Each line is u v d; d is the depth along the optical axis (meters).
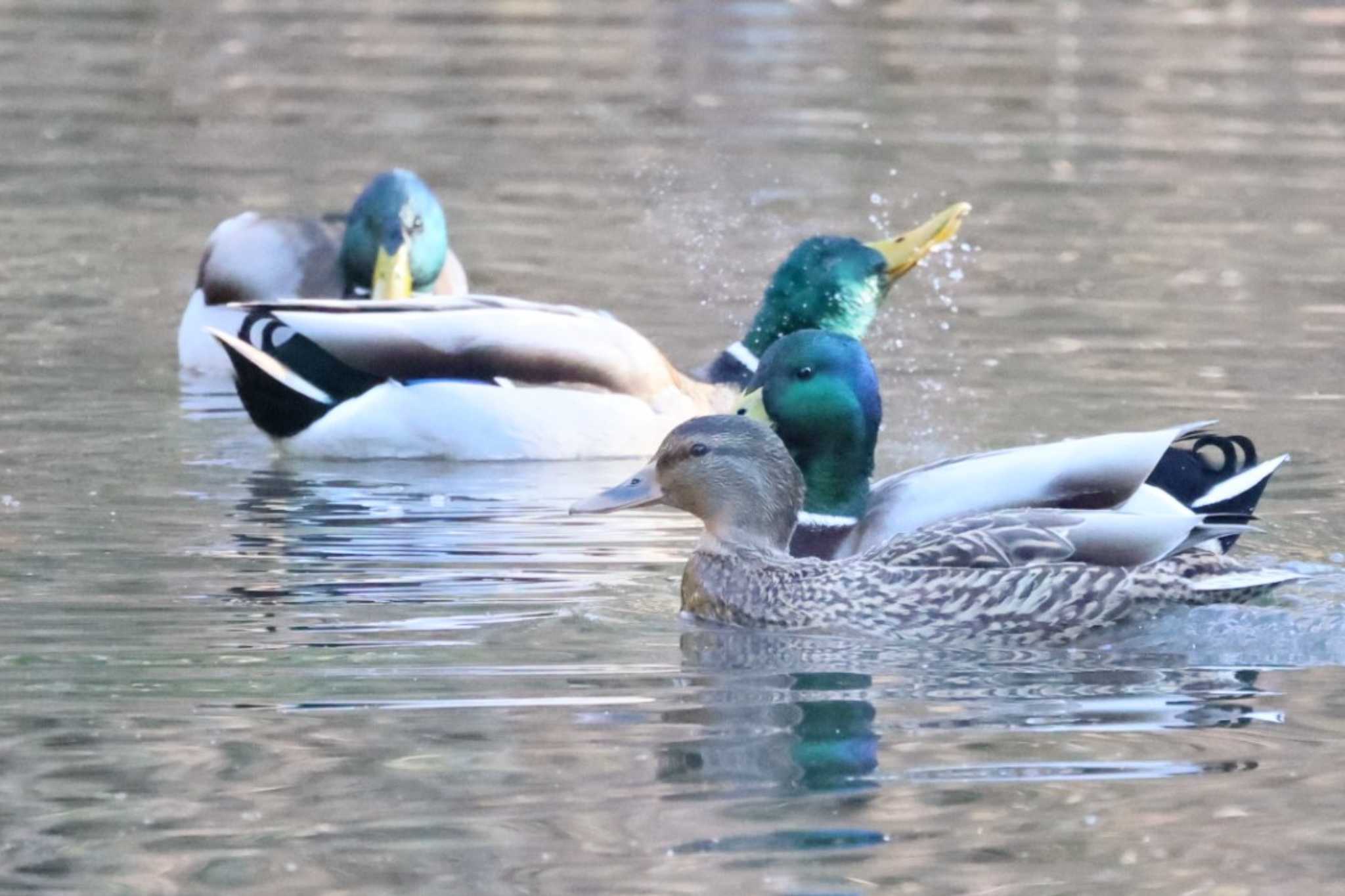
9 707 8.90
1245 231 20.16
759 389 11.43
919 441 13.95
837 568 10.52
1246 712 8.98
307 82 26.62
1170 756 8.42
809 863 7.33
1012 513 10.61
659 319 17.11
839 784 8.06
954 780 8.14
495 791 7.98
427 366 14.00
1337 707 9.05
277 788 8.01
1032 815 7.77
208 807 7.82
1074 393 15.14
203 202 20.92
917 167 22.58
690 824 7.68
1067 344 16.52
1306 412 14.67
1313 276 18.61
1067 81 27.20
